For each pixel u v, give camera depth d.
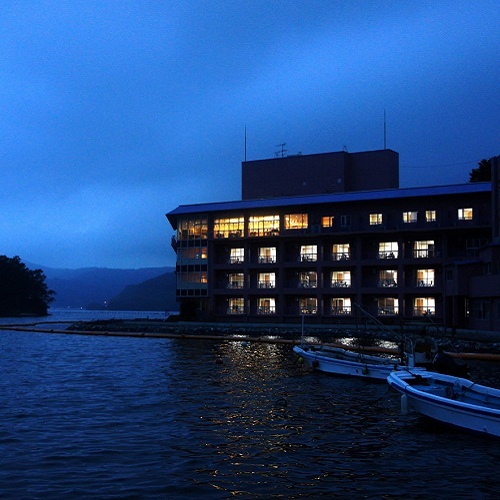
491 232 73.56
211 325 82.00
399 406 25.03
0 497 13.64
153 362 42.66
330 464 16.53
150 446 18.19
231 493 14.15
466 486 14.80
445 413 20.42
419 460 16.95
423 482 15.07
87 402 25.69
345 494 14.17
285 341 58.91
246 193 104.31
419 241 78.00
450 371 25.20
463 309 69.19
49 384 31.47
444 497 14.02
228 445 18.41
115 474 15.43
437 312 75.81
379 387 30.20
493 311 58.16
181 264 90.19
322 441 19.02
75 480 14.91
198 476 15.35
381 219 80.00
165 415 22.83
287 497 13.95
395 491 14.41
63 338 73.50
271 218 85.94
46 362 43.50
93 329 87.94
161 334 72.62
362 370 32.16
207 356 46.59
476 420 19.23
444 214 77.12
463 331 59.41
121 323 102.62
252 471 15.84
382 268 79.00
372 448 18.22
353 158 99.88
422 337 31.31
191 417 22.47
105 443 18.48
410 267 77.62
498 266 59.34
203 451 17.69
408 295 77.38
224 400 26.16
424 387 22.94
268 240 84.38
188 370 37.25
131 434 19.70
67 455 17.12
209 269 87.75
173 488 14.41
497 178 67.69
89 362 43.22
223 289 86.81
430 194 77.00
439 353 25.86
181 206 92.56
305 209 83.88
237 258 88.12
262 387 30.03
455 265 64.56
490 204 75.38
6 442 18.55
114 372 36.72
